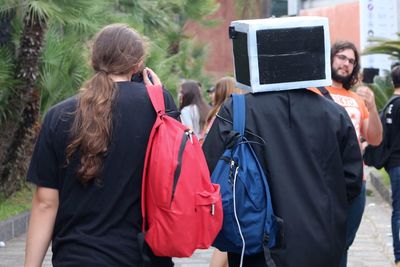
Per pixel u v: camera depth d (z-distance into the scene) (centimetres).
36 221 390
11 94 1177
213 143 455
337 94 667
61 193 385
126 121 383
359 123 667
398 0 1933
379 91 1680
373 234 1093
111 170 379
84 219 380
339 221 450
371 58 1745
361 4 1847
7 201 1219
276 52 458
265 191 439
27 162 1255
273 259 438
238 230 437
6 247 987
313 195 442
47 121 386
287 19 466
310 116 456
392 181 873
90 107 379
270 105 455
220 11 3678
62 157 382
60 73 1193
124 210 380
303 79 460
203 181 386
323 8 2903
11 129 1209
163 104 392
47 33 1192
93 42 401
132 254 378
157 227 375
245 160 443
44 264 880
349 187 464
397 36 1808
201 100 1170
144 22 1762
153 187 377
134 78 412
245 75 469
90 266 372
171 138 382
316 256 435
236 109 454
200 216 380
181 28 2181
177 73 2088
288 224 435
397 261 862
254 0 3475
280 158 446
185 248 375
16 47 1183
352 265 902
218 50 3700
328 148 454
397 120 866
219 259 639
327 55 465
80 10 1096
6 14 1138
